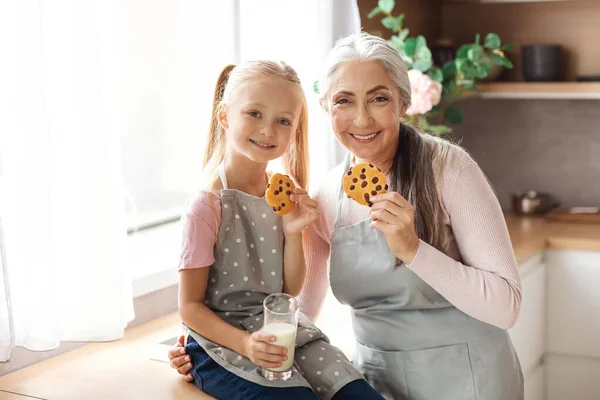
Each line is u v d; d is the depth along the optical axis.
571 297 2.63
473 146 3.29
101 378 1.66
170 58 2.29
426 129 2.75
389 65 1.58
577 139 3.13
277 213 1.62
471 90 2.84
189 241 1.60
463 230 1.60
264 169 1.73
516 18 3.16
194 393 1.58
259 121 1.60
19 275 1.62
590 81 2.92
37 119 1.55
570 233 2.69
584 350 2.64
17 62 1.53
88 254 1.68
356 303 1.73
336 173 1.76
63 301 1.69
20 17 1.52
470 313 1.57
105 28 1.72
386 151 1.66
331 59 1.62
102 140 1.67
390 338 1.68
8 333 1.57
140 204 2.30
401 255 1.51
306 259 1.83
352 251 1.67
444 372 1.66
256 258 1.68
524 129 3.21
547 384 2.72
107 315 1.71
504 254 1.58
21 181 1.56
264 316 1.52
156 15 2.24
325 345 1.64
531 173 3.22
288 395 1.46
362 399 1.54
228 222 1.64
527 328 2.51
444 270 1.52
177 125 2.34
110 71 1.78
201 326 1.58
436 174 1.61
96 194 1.67
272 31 2.34
